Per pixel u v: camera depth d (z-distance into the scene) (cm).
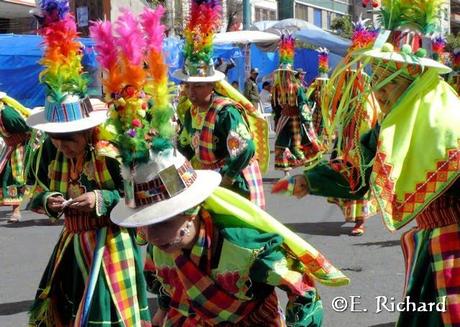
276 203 1127
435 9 353
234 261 293
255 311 312
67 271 434
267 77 2348
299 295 298
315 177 356
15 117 897
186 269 298
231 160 530
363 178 349
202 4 538
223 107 541
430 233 345
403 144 324
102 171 411
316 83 1414
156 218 279
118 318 411
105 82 304
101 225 420
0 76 1638
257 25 2441
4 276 712
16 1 1909
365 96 348
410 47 337
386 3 358
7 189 988
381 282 658
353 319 561
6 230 951
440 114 324
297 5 4588
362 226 872
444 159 317
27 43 1658
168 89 296
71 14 420
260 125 604
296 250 298
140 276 427
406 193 325
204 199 285
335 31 3722
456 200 337
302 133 1339
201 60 540
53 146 428
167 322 340
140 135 285
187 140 566
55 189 427
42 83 418
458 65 1034
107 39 311
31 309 432
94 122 406
